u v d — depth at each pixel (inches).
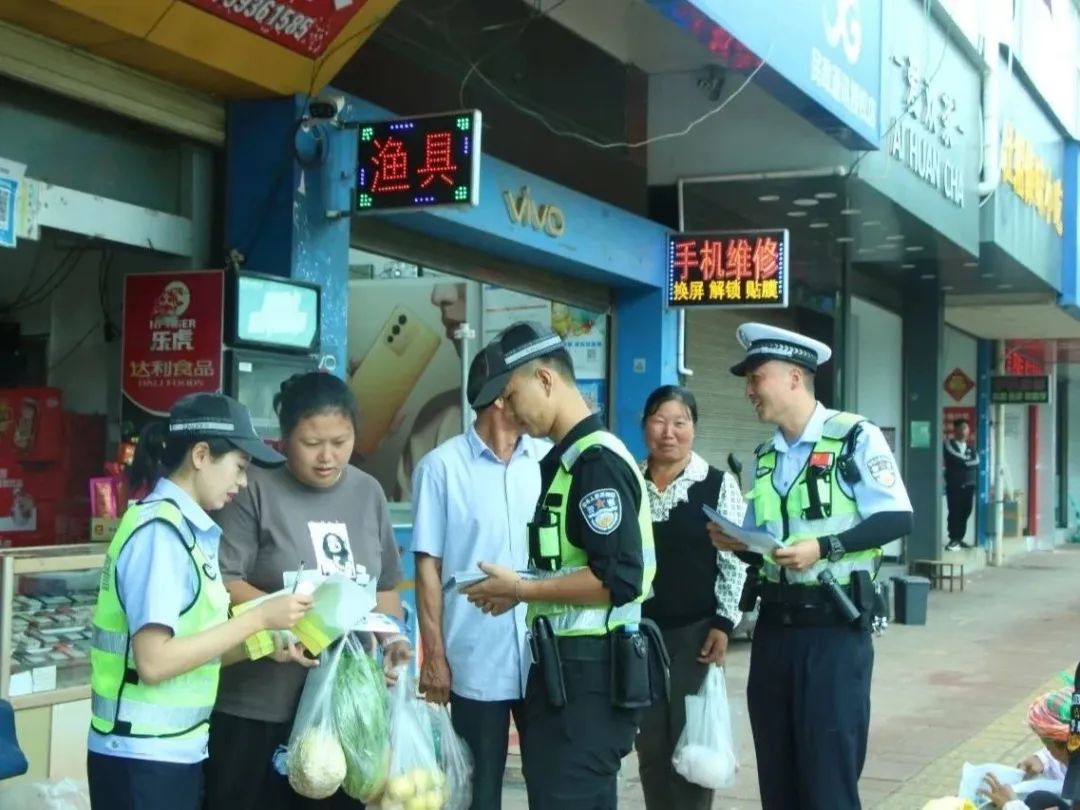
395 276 329.1
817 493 163.6
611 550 137.2
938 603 603.5
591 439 142.3
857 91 374.9
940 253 540.7
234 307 230.1
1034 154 622.8
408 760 146.6
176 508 129.3
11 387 259.9
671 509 194.2
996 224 552.1
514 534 174.2
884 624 167.3
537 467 178.1
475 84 323.9
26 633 196.5
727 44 303.6
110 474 234.2
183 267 251.8
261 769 147.3
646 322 396.5
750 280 385.7
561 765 140.3
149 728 126.9
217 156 257.1
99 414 251.9
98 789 128.3
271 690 146.9
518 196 322.0
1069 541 1133.1
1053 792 165.8
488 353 146.9
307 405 148.1
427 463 178.2
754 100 396.2
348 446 150.7
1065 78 677.9
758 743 169.2
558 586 138.6
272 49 237.8
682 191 406.9
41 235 237.5
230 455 132.0
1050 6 639.8
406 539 302.2
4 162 209.8
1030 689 374.0
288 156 249.8
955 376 868.6
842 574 162.7
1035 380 866.1
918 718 331.6
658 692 144.8
